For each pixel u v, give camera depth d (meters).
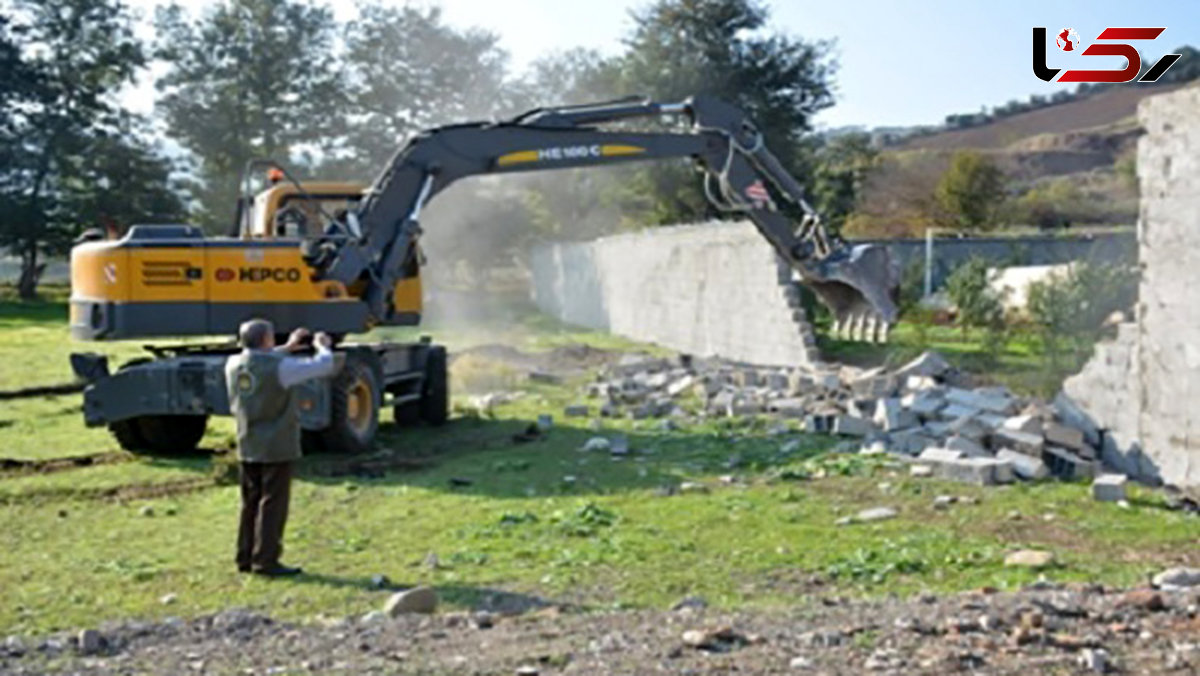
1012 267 28.27
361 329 14.17
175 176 55.38
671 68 44.94
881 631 6.18
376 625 7.08
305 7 56.16
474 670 5.82
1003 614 6.38
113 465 13.46
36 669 6.30
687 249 27.09
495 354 25.38
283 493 8.65
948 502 10.65
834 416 14.35
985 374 18.20
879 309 15.46
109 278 13.66
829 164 50.47
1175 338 11.55
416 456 13.76
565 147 15.45
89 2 53.62
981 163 50.94
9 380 21.58
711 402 16.47
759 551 9.05
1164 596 6.73
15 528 10.31
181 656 6.49
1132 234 31.50
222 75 55.41
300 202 15.17
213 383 13.38
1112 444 12.66
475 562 8.86
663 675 5.56
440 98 58.78
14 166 51.28
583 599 7.79
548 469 12.63
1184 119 11.35
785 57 45.56
